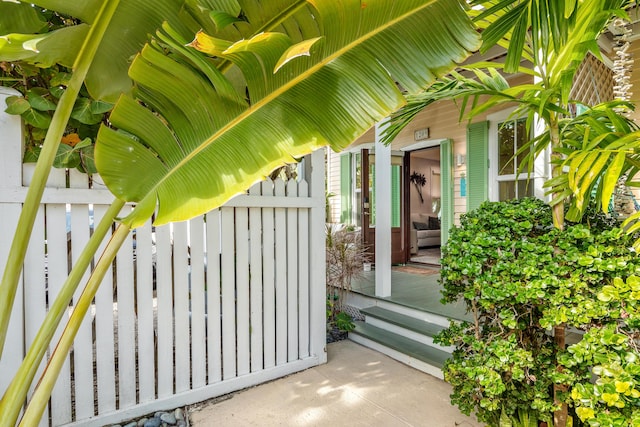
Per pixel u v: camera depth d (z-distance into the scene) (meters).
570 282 1.51
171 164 1.23
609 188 1.25
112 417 2.08
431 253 7.40
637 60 3.58
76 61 1.09
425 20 1.13
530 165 2.05
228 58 1.08
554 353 1.75
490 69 2.19
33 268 1.89
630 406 1.26
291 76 1.17
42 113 1.87
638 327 1.33
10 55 1.02
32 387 1.92
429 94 2.07
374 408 2.23
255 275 2.60
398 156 6.05
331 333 3.64
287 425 2.07
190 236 2.36
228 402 2.33
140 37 1.18
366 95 1.20
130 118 1.15
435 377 2.65
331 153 7.21
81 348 2.02
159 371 2.24
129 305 2.16
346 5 1.05
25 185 1.88
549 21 1.38
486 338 1.85
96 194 2.05
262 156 1.23
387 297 3.79
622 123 1.60
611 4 1.48
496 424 1.81
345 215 6.70
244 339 2.54
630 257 1.45
